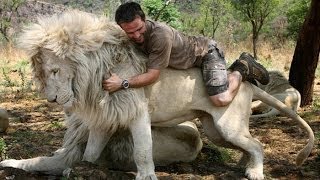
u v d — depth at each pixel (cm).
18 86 1230
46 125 764
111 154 502
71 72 426
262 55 2180
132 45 454
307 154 504
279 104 527
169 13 2025
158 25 443
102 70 436
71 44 420
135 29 432
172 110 478
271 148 656
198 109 489
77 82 429
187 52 470
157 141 525
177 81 473
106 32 440
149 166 454
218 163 566
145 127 452
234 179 493
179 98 476
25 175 476
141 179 447
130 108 442
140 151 450
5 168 475
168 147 532
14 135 688
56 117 840
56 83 423
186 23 2744
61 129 739
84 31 430
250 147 496
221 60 485
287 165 575
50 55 420
